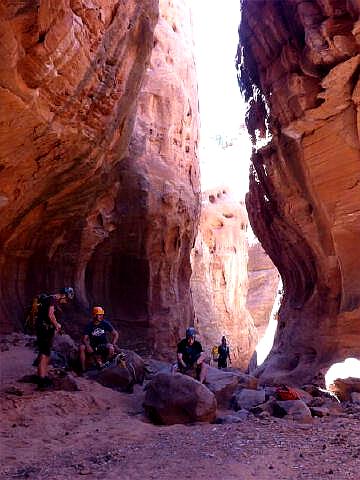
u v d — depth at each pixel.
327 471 4.33
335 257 11.82
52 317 7.58
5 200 10.54
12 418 6.11
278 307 17.36
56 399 6.95
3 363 9.10
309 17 10.68
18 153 9.62
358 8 9.83
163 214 18.77
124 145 13.16
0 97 7.98
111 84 10.43
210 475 4.30
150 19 11.32
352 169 11.06
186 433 5.93
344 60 10.37
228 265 32.44
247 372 19.67
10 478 4.33
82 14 8.76
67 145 10.40
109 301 18.05
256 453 4.92
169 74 20.78
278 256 15.17
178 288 20.81
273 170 13.10
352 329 11.02
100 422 6.41
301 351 12.55
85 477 4.32
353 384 8.64
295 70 11.55
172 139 20.48
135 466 4.61
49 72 8.31
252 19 12.65
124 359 8.84
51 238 14.24
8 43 7.19
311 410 7.21
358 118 10.55
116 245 17.88
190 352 8.30
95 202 14.93
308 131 11.60
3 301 12.80
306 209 12.49
